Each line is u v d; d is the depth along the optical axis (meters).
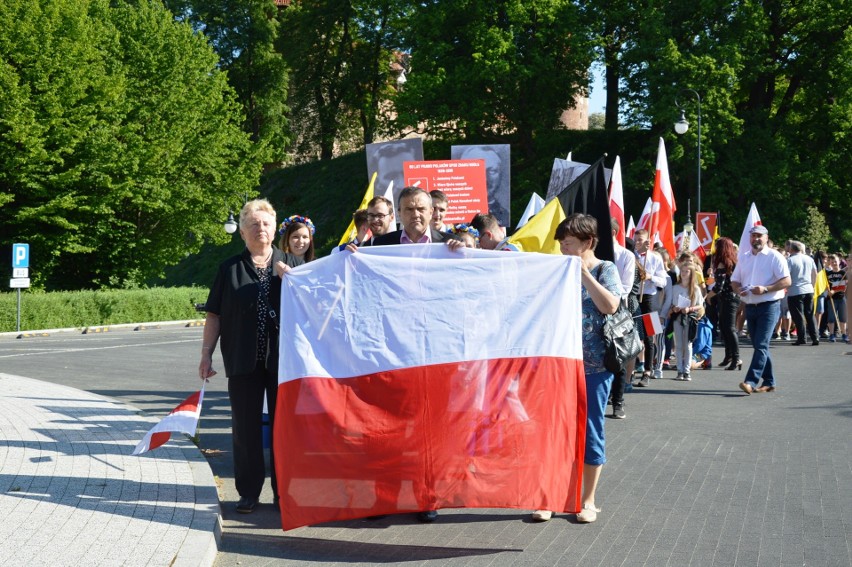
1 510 5.85
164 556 4.98
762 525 5.84
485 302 5.80
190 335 25.89
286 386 5.70
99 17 39.75
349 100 58.66
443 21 43.28
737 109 45.22
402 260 5.86
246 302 6.23
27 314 28.84
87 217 37.09
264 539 5.73
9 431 8.61
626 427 9.42
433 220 7.96
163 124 39.50
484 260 5.84
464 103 42.69
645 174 40.41
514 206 44.19
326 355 5.75
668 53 38.53
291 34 59.47
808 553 5.26
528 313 5.81
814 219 40.88
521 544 5.55
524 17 41.69
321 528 5.98
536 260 5.86
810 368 14.89
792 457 7.86
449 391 5.67
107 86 36.47
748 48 40.47
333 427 5.63
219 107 43.62
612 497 6.61
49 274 37.31
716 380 13.41
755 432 9.06
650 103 38.94
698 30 40.59
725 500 6.47
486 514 6.30
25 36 34.41
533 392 5.72
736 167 40.50
